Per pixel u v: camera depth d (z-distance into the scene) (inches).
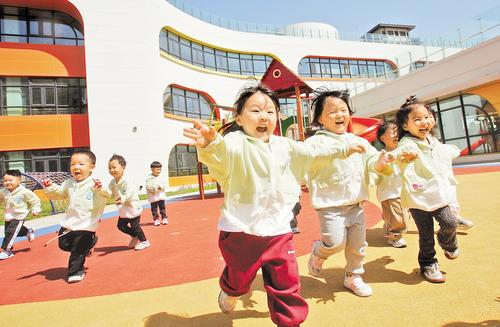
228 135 79.9
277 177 78.2
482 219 163.5
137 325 89.9
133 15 733.3
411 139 112.4
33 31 691.4
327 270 118.4
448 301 85.7
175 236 221.3
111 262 165.5
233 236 74.4
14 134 647.8
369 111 813.2
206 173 925.2
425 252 102.6
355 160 102.7
